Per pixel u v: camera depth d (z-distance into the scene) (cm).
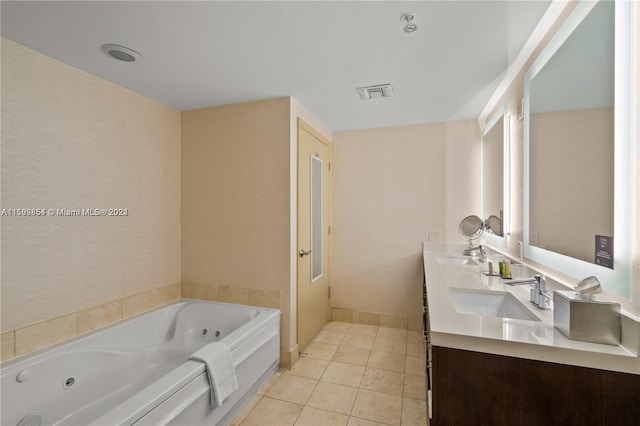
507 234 233
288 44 172
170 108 272
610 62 113
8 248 165
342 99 256
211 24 153
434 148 324
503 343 109
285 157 251
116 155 224
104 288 215
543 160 169
